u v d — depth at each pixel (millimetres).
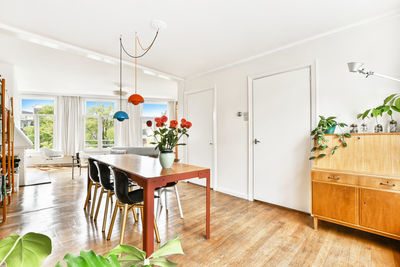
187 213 2932
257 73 3508
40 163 6973
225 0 2096
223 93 4059
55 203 3289
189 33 2768
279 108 3209
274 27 2619
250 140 3570
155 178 1801
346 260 1848
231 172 3885
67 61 3973
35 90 6613
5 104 2889
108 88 6363
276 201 3227
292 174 3049
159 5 2174
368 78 2449
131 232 2352
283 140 3156
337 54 2668
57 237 2209
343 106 2613
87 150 7434
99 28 2631
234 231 2385
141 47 3213
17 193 3820
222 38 2920
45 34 2773
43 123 7105
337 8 2223
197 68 4215
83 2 2105
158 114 8359
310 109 2887
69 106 7180
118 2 2117
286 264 1793
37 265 438
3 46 3289
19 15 2324
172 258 1863
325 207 2336
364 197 2086
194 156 4660
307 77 2926
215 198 3639
